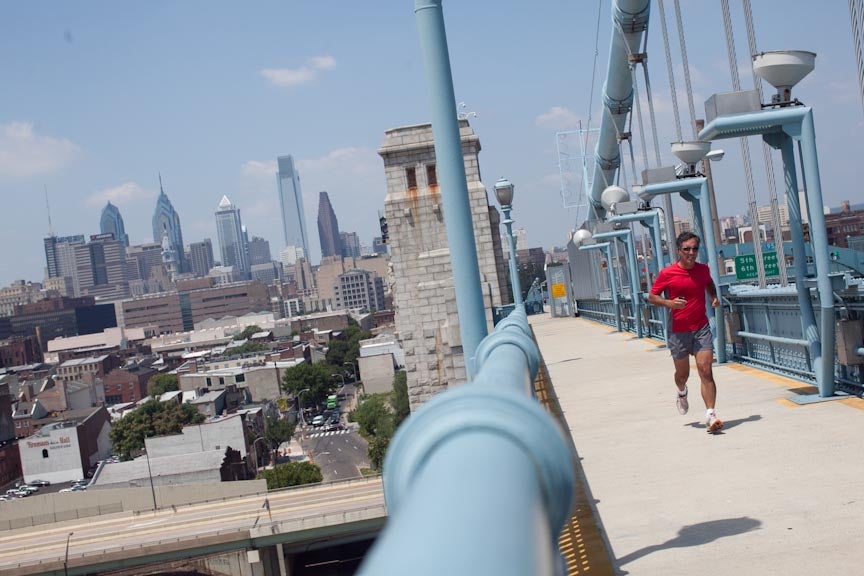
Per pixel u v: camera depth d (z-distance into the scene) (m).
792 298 10.66
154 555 49.16
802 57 9.00
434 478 0.84
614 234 24.52
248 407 157.00
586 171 59.69
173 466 84.06
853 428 7.33
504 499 0.79
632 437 8.26
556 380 14.43
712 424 7.91
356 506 51.00
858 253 22.56
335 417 159.62
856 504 5.20
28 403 164.25
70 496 63.72
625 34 27.22
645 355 16.98
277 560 51.75
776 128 9.23
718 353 13.76
